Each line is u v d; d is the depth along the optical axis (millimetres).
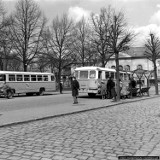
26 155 5934
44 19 43188
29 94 35844
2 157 5789
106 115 12891
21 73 32844
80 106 17375
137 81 35188
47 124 10305
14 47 40781
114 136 7824
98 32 40062
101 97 28359
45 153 6078
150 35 35844
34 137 7828
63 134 8211
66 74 62031
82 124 10141
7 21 37750
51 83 37438
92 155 5879
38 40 42562
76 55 47219
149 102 21047
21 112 14211
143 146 6598
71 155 5895
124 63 91875
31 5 41938
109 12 39062
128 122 10438
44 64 47906
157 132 8305
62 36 46656
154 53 35781
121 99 24469
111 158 5645
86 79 27078
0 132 8727
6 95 28891
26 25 41312
